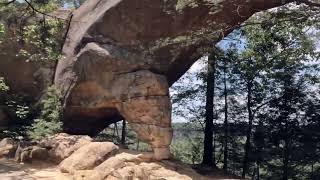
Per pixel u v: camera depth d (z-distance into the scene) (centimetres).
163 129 1659
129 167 1312
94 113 1945
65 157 1534
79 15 2055
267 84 2303
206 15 1692
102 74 1780
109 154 1439
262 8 1638
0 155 1644
